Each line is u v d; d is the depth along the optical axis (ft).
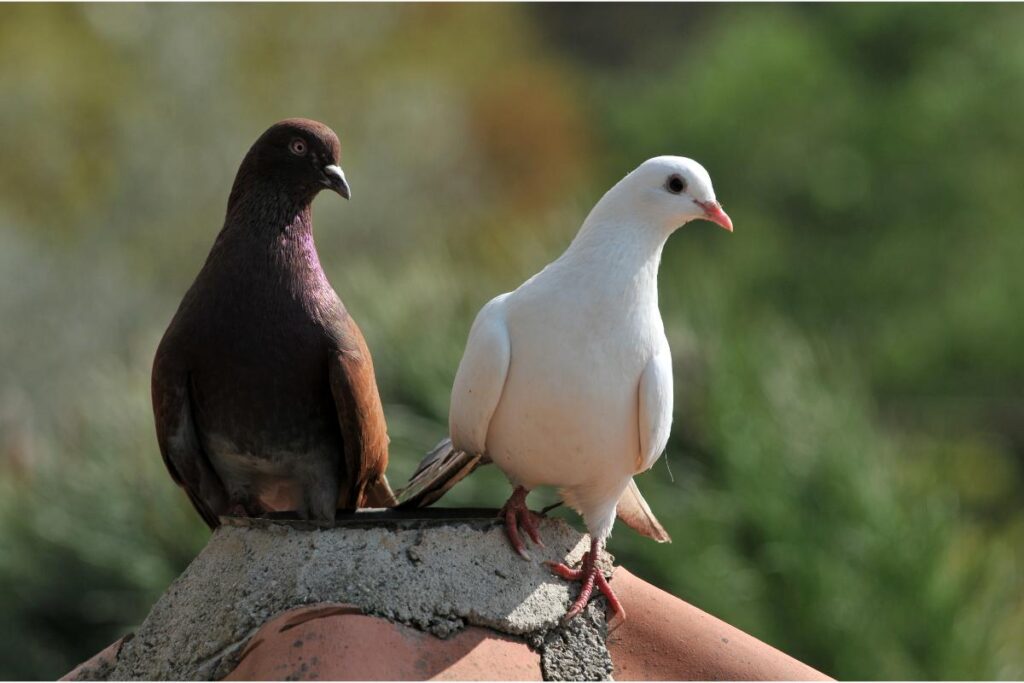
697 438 37.93
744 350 39.04
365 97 89.20
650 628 17.72
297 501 20.26
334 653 14.79
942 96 79.77
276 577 16.17
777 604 36.86
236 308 18.25
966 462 65.36
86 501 39.55
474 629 16.24
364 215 79.92
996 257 75.92
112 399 42.91
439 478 18.51
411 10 102.12
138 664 16.88
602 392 17.43
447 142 90.38
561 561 17.80
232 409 18.49
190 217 79.97
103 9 87.92
